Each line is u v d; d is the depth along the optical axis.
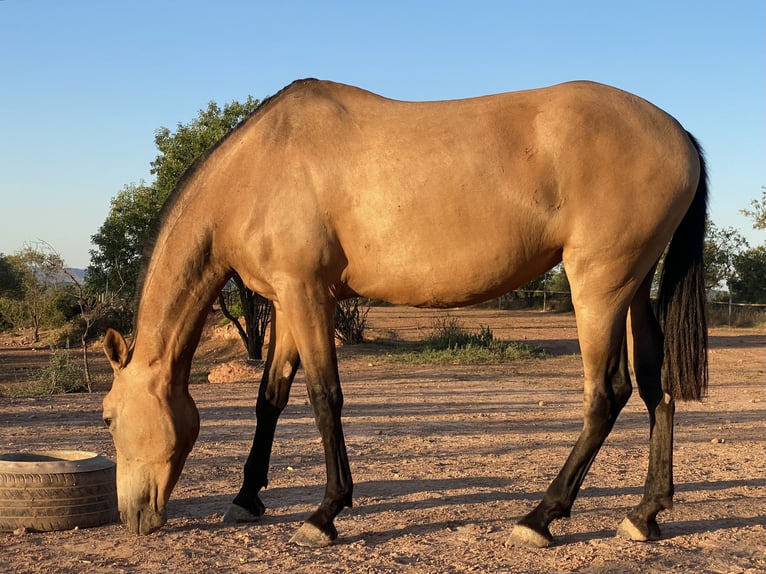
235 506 4.70
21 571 3.77
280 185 4.15
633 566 3.85
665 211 4.07
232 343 24.72
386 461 6.70
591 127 4.03
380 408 10.54
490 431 8.51
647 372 4.40
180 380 4.44
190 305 4.40
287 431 8.38
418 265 4.10
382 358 19.14
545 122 4.06
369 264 4.16
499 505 5.09
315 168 4.12
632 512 4.36
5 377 19.41
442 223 4.04
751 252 35.94
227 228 4.31
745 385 13.43
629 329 4.51
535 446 7.52
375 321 30.09
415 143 4.09
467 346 19.72
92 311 15.22
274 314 4.74
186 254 4.37
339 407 4.23
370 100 4.37
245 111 21.75
